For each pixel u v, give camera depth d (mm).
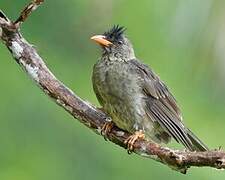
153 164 15023
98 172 15133
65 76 16109
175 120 11672
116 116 11531
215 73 14898
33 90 15422
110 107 11562
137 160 15109
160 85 11750
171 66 15359
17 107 15273
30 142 15180
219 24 13836
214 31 13961
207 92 15492
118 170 15109
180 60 15141
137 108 11484
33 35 16312
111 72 11625
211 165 9672
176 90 15391
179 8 14242
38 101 15367
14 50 10438
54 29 16500
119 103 11500
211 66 14695
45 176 15016
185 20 14195
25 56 10422
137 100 11516
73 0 16516
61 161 15141
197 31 14148
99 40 11977
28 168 15055
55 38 16484
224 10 13672
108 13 15812
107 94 11578
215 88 15289
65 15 16547
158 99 11656
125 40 12039
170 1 14609
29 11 10352
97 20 16141
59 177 15047
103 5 15938
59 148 15242
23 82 15438
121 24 15336
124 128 11531
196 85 15367
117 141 10797
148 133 11562
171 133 11555
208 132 15500
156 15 14961
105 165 15148
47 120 15320
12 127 15164
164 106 11680
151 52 15336
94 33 16297
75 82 16078
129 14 15258
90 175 15133
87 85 16125
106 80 11594
